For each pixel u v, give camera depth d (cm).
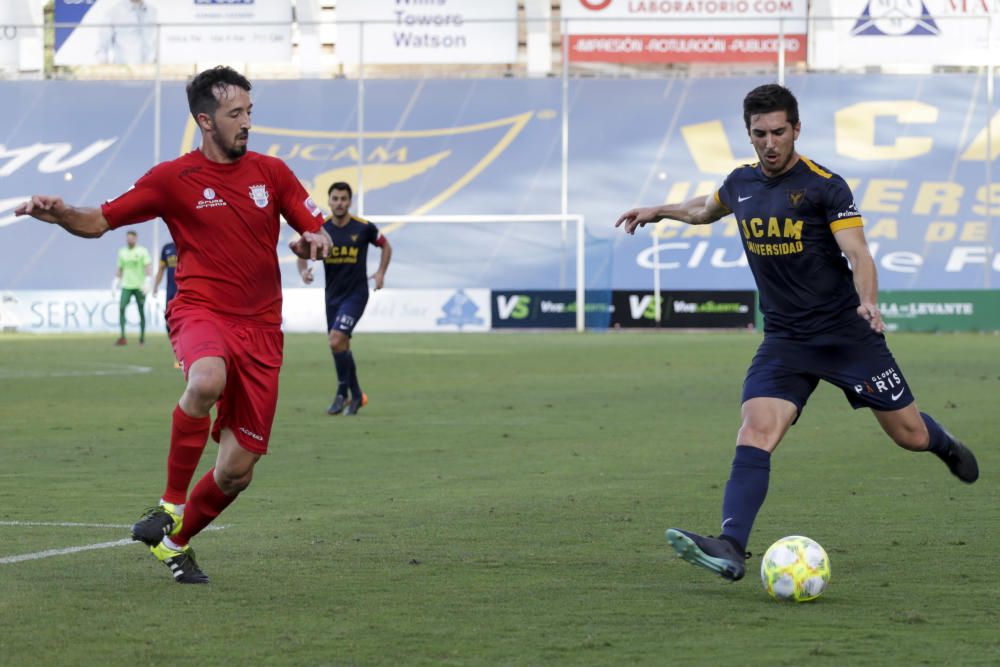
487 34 11862
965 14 11888
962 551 2086
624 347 8856
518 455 3444
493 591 1795
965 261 12244
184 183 1878
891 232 12306
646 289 11456
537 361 7438
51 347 9069
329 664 1409
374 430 4072
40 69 12556
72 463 3312
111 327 11444
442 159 12656
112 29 11994
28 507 2594
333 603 1719
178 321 1891
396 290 11400
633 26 11888
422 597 1756
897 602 1722
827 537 2217
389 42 11875
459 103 12738
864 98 12406
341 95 12738
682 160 12556
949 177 12338
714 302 11369
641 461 3309
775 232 1906
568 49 11875
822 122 12419
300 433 3994
